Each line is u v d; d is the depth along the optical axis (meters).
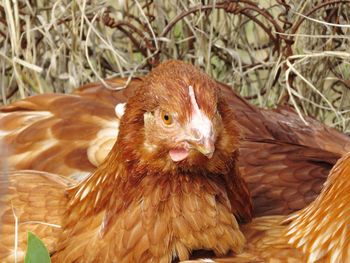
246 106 6.93
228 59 7.72
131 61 7.47
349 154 5.04
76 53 7.18
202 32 7.34
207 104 4.73
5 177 5.57
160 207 4.94
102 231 5.07
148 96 4.84
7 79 7.57
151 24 7.50
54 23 6.98
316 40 7.46
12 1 6.96
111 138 6.33
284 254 5.04
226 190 5.09
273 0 7.63
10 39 7.12
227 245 5.02
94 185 5.17
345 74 7.68
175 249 4.97
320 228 5.02
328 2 7.10
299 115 6.84
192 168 4.89
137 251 4.98
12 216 5.57
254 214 5.67
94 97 6.71
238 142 4.96
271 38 7.32
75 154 6.35
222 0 7.33
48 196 5.67
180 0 7.40
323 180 6.01
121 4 7.18
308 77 7.55
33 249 4.48
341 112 7.52
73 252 5.16
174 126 4.77
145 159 4.89
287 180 6.02
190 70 4.88
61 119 6.55
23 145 6.46
